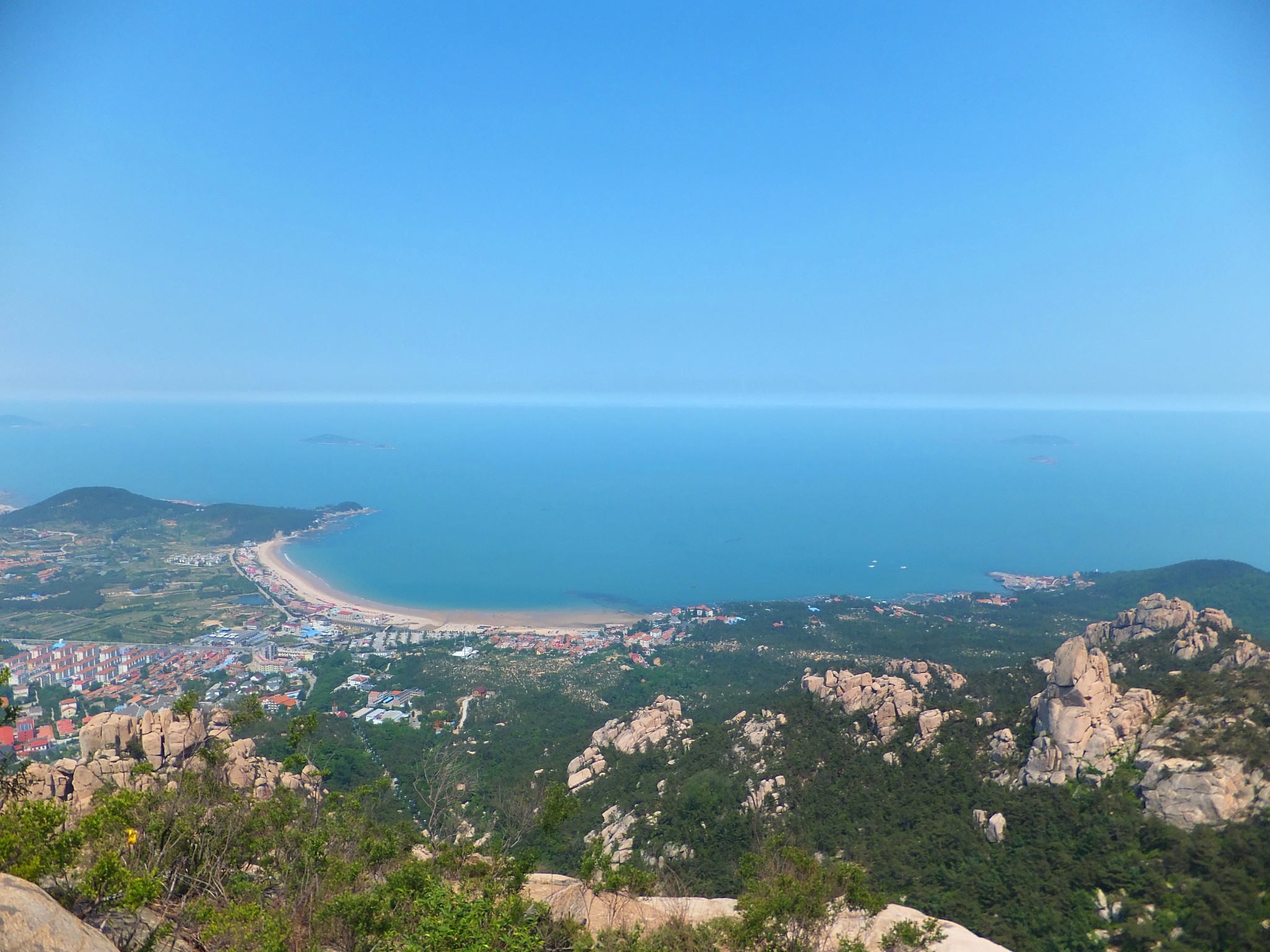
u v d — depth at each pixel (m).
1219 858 38.53
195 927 26.25
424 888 29.31
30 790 41.38
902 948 32.19
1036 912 40.25
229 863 31.92
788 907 29.66
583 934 29.36
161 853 28.80
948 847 48.72
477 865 35.91
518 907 28.39
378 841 36.25
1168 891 38.41
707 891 47.91
